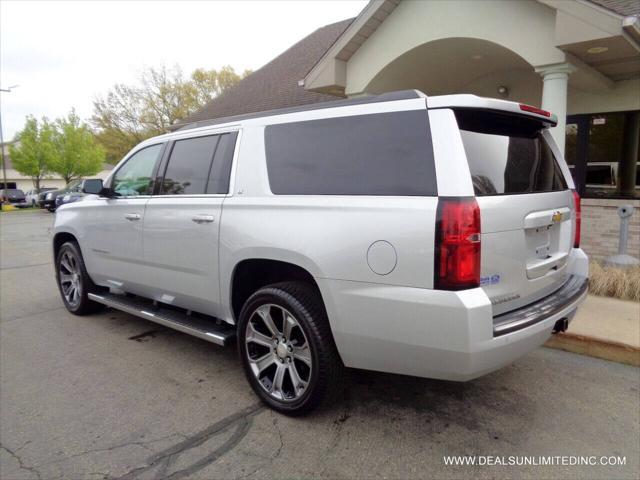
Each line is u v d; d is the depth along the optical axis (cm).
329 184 288
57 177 4475
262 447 280
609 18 523
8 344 460
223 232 335
